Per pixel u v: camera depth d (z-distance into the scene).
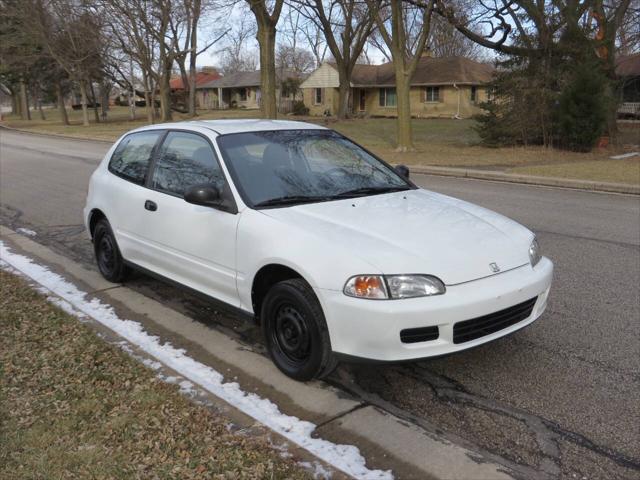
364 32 41.03
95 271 6.29
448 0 20.19
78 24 36.38
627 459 3.04
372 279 3.30
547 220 8.88
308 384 3.80
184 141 4.87
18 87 62.69
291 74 62.59
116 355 4.08
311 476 2.81
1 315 4.81
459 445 3.15
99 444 3.03
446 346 3.36
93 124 45.06
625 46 23.80
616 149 19.62
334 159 4.79
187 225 4.50
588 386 3.76
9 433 3.13
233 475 2.77
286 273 3.85
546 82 19.53
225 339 4.53
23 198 11.10
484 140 21.23
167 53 39.03
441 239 3.66
